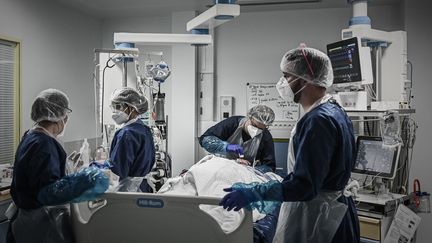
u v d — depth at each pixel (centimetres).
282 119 412
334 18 402
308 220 150
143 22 454
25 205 156
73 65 412
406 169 278
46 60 368
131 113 250
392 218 247
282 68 160
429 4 341
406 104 271
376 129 288
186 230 139
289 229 154
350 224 154
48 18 370
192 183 212
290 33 413
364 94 255
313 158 134
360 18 261
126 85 291
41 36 360
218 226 137
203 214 137
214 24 248
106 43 466
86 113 437
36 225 159
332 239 149
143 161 246
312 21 407
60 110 173
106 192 145
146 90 314
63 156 167
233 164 233
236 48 428
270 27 418
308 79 153
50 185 150
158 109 326
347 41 244
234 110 432
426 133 339
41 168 152
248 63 425
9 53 325
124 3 388
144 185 258
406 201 262
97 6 400
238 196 134
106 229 145
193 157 423
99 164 229
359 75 242
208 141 315
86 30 436
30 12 345
